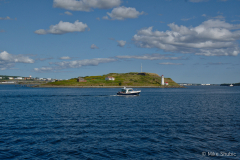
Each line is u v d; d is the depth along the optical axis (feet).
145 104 258.78
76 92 577.02
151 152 83.10
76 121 140.67
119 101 301.63
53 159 76.33
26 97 383.45
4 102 281.13
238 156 79.61
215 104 263.08
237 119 150.10
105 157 78.38
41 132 110.22
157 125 128.67
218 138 100.83
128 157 78.48
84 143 93.09
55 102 281.95
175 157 78.54
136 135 105.70
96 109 205.77
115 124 131.34
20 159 75.87
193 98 378.12
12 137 100.58
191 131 113.91
